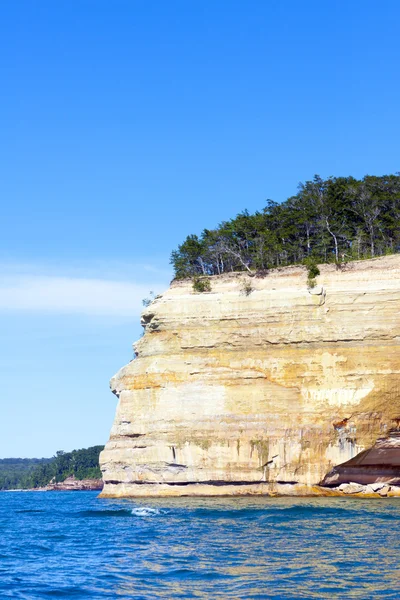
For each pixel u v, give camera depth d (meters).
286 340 74.25
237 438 72.62
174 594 29.97
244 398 73.75
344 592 29.59
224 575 33.28
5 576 34.81
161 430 75.75
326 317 73.75
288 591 29.91
